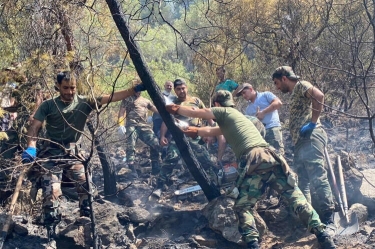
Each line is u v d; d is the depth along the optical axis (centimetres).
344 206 546
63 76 485
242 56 993
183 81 658
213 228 527
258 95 655
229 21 912
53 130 498
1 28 548
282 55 811
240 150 481
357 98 862
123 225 562
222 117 493
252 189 473
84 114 497
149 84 533
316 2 848
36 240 530
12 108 555
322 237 468
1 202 590
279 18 875
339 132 858
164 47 1249
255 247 468
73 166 508
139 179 768
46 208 511
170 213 579
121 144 833
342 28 819
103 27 576
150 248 533
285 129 893
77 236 504
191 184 693
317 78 762
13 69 517
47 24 546
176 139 558
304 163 530
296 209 472
